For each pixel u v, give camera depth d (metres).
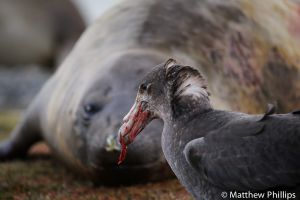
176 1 17.34
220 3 17.73
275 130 9.55
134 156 14.27
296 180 9.38
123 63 15.53
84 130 15.24
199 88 10.48
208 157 9.90
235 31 17.47
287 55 18.16
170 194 14.59
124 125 10.89
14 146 20.83
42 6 47.66
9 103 35.03
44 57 47.62
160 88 10.63
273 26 18.33
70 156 16.50
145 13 17.14
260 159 9.54
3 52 46.50
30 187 16.53
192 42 16.66
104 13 18.73
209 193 10.21
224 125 10.01
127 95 14.94
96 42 17.48
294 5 19.33
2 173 18.27
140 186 15.27
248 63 17.33
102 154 14.52
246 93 17.02
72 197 15.36
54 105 17.66
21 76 39.62
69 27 48.09
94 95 15.32
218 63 16.78
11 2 46.78
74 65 17.73
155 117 10.84
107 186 15.69
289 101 17.83
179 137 10.34
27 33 46.81
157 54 15.90
